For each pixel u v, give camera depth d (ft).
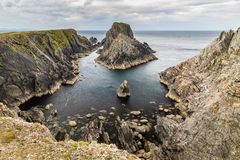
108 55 450.30
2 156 63.82
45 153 65.77
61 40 525.34
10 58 257.34
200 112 121.29
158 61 477.36
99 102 232.12
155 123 180.34
